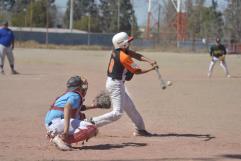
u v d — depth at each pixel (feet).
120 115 70.79
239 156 62.18
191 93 135.44
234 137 75.87
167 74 203.72
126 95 73.82
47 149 64.28
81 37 533.96
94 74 189.67
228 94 135.13
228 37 553.23
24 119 88.79
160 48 492.13
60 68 219.61
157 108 105.29
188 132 79.36
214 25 599.16
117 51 70.49
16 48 435.94
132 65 69.87
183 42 522.06
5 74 180.04
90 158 59.31
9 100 113.91
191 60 323.16
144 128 75.41
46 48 460.14
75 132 64.03
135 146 67.62
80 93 65.36
